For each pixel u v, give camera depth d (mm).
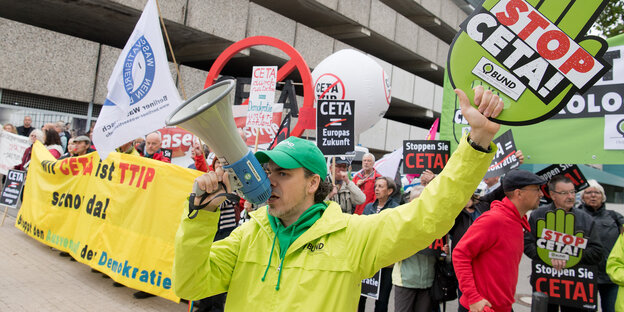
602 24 9039
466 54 1652
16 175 8531
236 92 8719
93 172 5926
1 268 5656
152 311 4703
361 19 16922
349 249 1686
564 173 4883
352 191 5434
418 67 22078
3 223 8297
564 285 3855
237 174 1437
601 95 3693
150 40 4406
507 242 3043
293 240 1733
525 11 1609
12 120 10383
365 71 7195
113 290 5246
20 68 10117
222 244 1872
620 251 3656
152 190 5031
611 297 4852
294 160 1706
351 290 1658
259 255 1787
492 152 1468
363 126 7410
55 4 11445
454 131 4395
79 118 11484
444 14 22016
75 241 5941
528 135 4039
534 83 1581
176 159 8008
